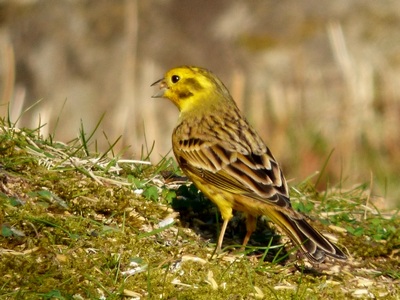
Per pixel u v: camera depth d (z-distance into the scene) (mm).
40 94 23656
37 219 10477
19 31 25188
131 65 22969
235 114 11844
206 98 11914
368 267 11320
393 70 24266
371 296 10430
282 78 24359
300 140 21484
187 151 11289
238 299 9883
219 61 25141
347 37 25812
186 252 10711
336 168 20562
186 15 25938
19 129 12531
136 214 11352
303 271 10766
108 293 9625
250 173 10711
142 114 22078
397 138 21828
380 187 19344
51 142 12555
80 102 23219
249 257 10969
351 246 11852
